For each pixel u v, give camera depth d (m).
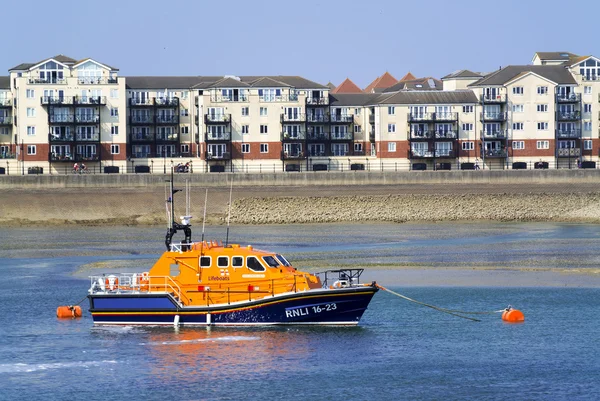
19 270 146.12
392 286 127.44
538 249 166.00
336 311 97.88
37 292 125.19
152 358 89.94
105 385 83.19
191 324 99.06
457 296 119.81
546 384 83.44
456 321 105.44
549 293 121.69
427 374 86.00
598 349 93.75
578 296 119.50
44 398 80.25
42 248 175.50
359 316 98.62
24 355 91.69
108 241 186.75
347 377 85.00
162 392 81.38
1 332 100.38
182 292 99.50
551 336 98.75
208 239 188.50
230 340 95.06
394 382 83.75
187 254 99.75
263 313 97.69
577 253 159.75
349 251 165.50
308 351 92.00
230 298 98.88
